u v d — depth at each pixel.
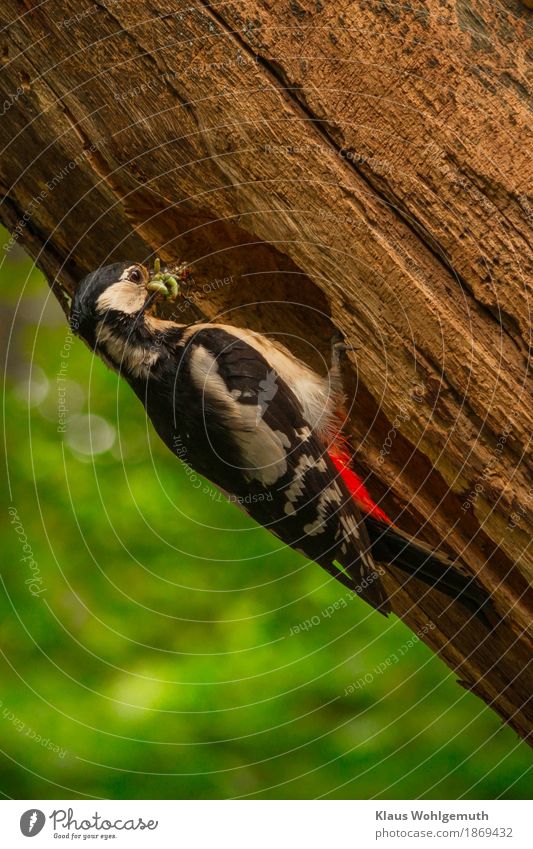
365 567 7.26
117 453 12.95
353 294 6.71
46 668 11.48
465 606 7.32
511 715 7.69
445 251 6.51
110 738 10.69
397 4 6.59
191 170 6.94
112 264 7.54
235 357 7.38
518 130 6.46
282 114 6.61
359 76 6.56
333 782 10.58
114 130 7.04
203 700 10.93
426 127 6.51
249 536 12.40
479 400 6.52
